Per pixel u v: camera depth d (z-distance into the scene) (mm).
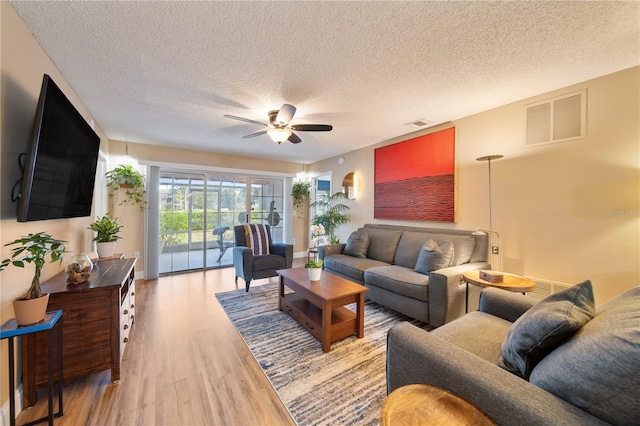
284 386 1682
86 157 2145
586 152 2244
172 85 2299
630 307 857
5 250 1362
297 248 6141
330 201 5344
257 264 3648
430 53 1845
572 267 2322
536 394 786
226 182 5180
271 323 2604
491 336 1461
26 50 1562
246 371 1835
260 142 4211
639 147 2004
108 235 2695
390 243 3613
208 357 2002
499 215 2807
